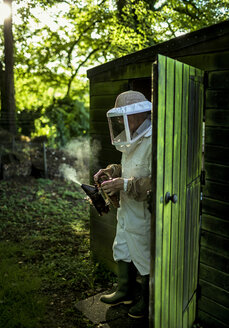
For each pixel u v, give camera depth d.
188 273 2.40
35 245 4.26
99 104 3.47
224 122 2.28
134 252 2.58
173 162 1.96
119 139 2.41
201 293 2.62
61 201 6.27
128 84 3.10
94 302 2.99
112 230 3.46
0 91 8.58
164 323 2.04
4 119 8.20
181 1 7.69
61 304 2.97
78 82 13.00
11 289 3.10
